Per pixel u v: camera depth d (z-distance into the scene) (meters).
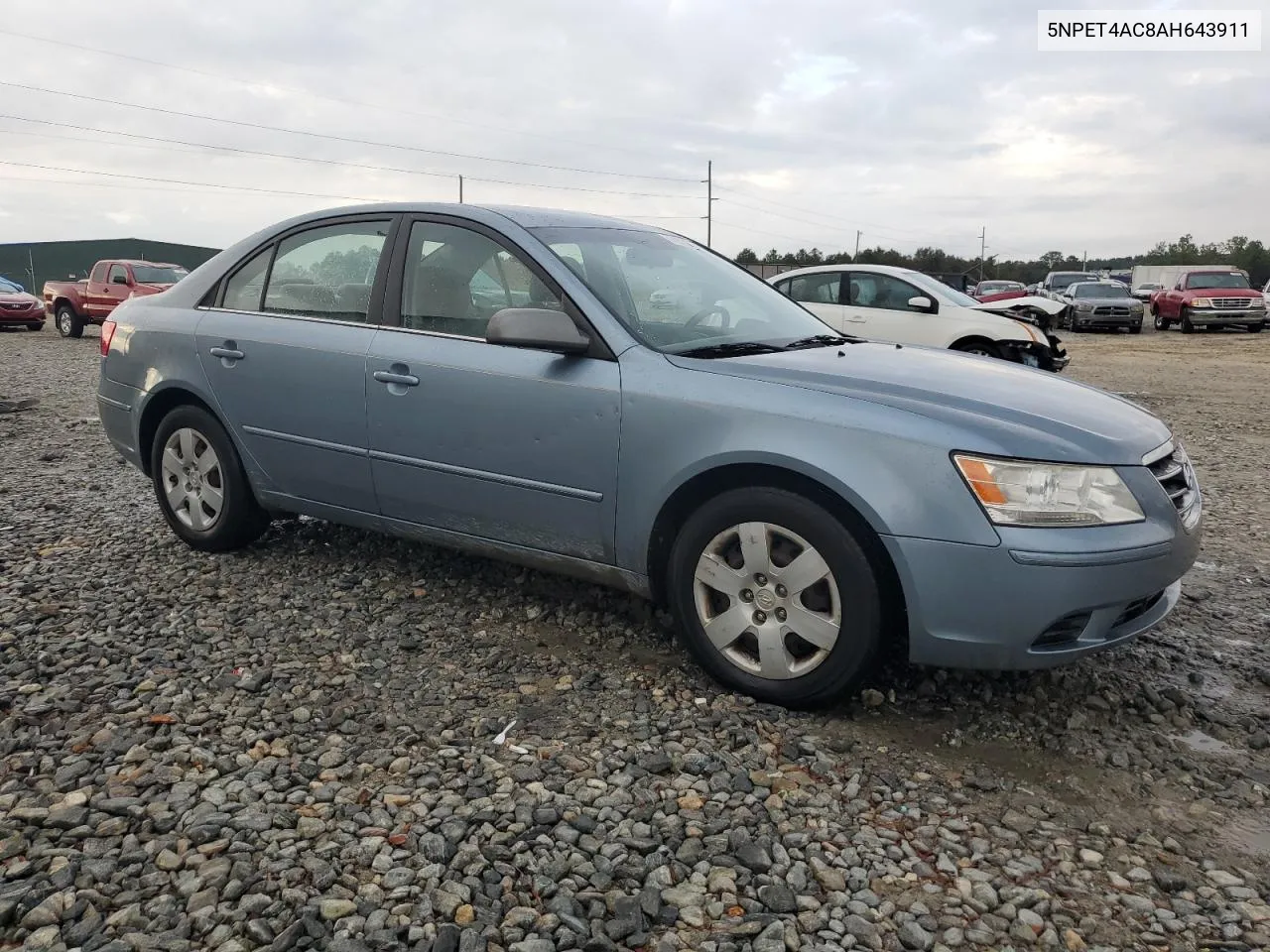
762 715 3.12
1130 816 2.65
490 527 3.74
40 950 2.02
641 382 3.30
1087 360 17.61
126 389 4.81
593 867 2.34
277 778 2.68
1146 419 3.38
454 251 3.88
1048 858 2.45
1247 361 17.31
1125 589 2.85
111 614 3.86
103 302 20.77
